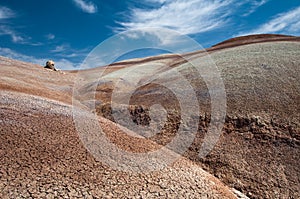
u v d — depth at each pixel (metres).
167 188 6.89
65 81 30.25
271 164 9.70
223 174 9.73
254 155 10.25
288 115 11.47
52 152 7.33
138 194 6.37
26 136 7.93
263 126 11.34
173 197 6.57
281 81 14.24
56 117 10.04
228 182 9.38
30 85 21.06
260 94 13.41
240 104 13.03
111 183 6.55
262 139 10.84
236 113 12.49
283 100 12.49
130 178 6.95
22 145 7.38
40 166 6.59
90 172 6.79
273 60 17.81
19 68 32.81
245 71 16.86
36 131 8.40
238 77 16.09
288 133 10.63
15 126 8.46
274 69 16.05
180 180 7.50
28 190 5.70
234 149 10.77
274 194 8.64
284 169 9.38
